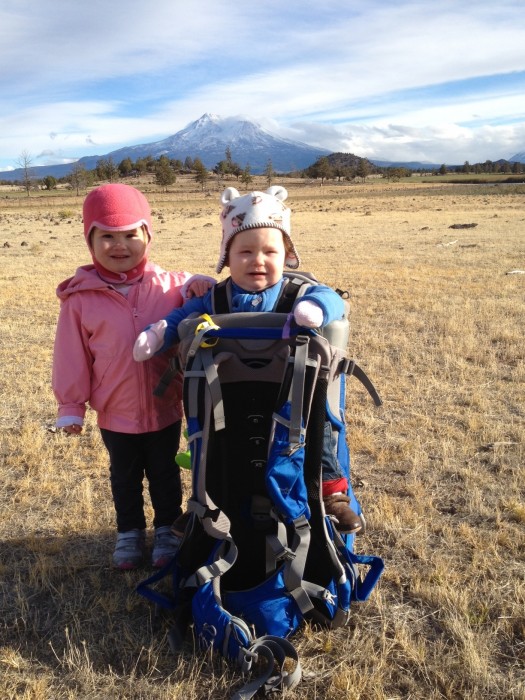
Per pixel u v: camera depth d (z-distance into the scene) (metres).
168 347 2.90
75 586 3.17
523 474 4.29
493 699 2.41
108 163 151.50
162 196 89.62
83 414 3.16
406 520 3.73
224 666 2.59
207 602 2.66
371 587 2.87
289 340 2.57
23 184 127.44
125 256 3.06
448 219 33.44
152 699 2.45
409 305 10.33
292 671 2.50
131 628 2.88
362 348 7.71
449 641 2.74
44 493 4.18
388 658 2.64
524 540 3.46
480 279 12.90
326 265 15.81
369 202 62.91
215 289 2.91
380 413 5.55
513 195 65.75
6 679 2.56
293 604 2.69
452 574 3.17
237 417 2.70
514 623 2.81
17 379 6.73
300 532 2.61
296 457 2.53
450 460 4.58
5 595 3.13
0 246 23.89
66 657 2.66
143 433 3.21
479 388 6.16
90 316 3.07
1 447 4.96
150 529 3.72
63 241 25.59
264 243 2.69
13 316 10.16
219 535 2.61
